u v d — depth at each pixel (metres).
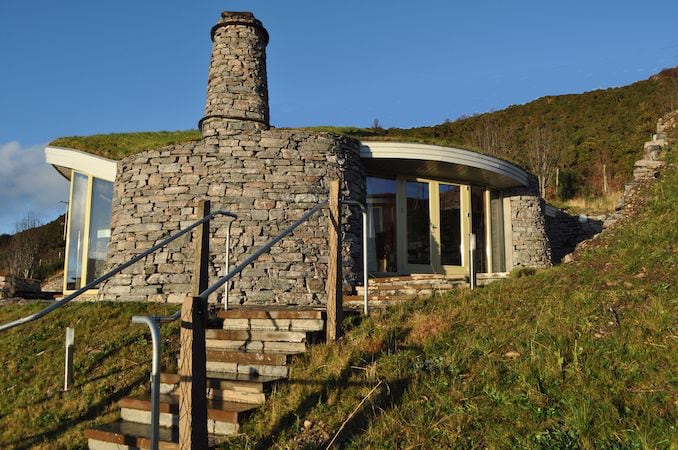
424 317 6.09
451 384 4.67
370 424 4.28
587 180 27.14
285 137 9.98
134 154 10.34
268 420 4.62
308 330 5.96
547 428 3.96
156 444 3.47
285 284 9.15
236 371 5.54
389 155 11.16
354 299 7.60
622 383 4.30
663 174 10.12
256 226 9.41
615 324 5.18
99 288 10.55
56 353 7.01
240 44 10.45
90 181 11.90
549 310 5.68
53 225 28.92
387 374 4.96
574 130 33.59
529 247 13.62
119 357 6.62
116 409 5.58
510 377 4.63
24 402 6.04
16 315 8.91
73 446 5.02
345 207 10.08
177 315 4.15
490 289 6.88
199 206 6.08
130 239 9.70
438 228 12.75
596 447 3.70
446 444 3.96
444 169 12.16
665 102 32.50
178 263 9.27
